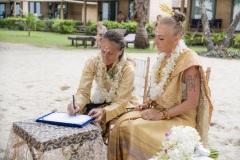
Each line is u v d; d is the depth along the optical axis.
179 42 3.04
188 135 2.19
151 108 3.20
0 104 6.14
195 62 2.91
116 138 3.03
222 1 23.97
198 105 3.04
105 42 3.07
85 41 18.94
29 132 2.53
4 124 4.98
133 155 2.92
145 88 4.11
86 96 3.32
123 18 29.36
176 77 2.98
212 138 4.67
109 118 3.10
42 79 8.79
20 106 6.05
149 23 29.44
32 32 31.58
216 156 2.28
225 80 9.65
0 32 29.64
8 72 9.73
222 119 5.68
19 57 13.30
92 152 2.63
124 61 3.24
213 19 24.08
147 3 18.42
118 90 3.23
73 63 12.06
